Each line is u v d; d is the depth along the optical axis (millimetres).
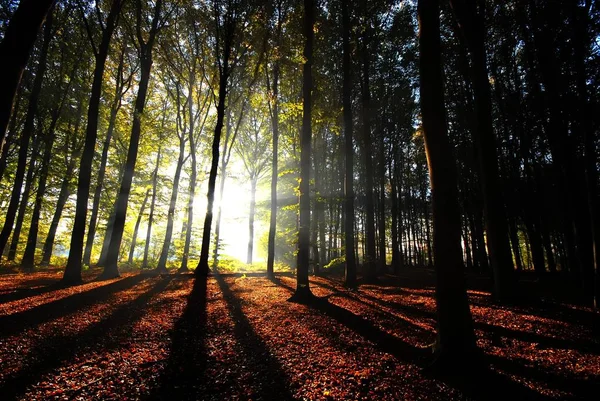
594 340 5941
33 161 20219
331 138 27328
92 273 15969
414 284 15180
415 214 38312
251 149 26797
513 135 21172
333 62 19812
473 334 4656
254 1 13805
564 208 16844
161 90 22609
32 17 3924
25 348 5180
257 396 3934
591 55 12766
